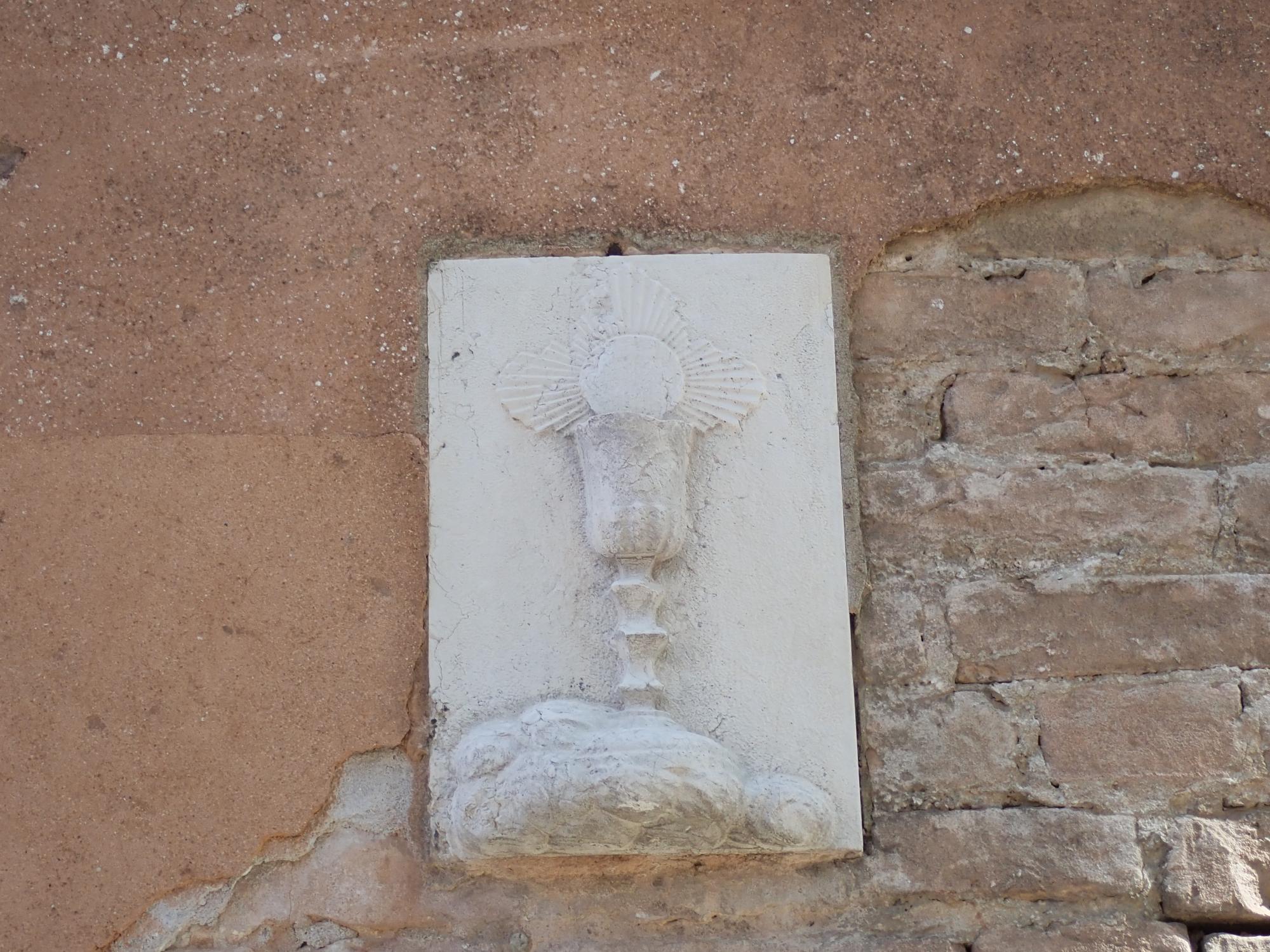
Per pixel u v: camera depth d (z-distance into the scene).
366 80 2.57
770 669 2.32
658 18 2.62
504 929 2.27
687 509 2.37
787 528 2.38
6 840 2.28
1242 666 2.40
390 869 2.29
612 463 2.30
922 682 2.38
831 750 2.30
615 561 2.32
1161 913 2.31
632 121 2.57
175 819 2.30
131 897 2.27
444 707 2.30
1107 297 2.56
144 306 2.47
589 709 2.24
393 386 2.45
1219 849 2.33
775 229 2.54
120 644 2.35
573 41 2.60
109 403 2.43
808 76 2.60
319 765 2.32
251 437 2.42
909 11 2.63
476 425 2.40
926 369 2.52
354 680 2.35
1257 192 2.59
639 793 2.11
